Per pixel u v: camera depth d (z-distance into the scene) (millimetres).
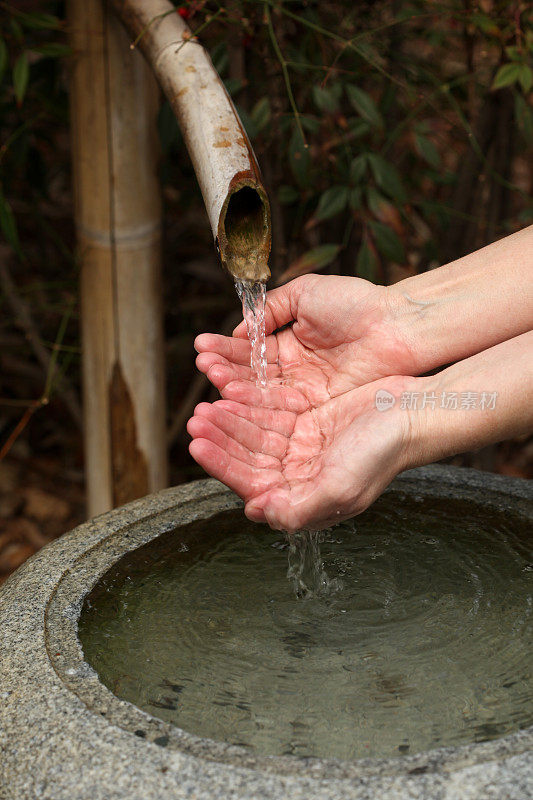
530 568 1381
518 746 1171
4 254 2234
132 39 1509
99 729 1184
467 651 1288
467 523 1444
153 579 1367
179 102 1409
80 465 2043
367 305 1421
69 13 1613
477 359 1343
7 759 1179
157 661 1276
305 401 1412
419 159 1964
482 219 1810
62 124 1896
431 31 1769
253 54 1691
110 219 1658
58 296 2088
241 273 1361
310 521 1298
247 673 1269
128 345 1710
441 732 1207
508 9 1662
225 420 1335
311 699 1242
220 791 1141
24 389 2170
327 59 1698
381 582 1376
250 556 1405
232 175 1339
